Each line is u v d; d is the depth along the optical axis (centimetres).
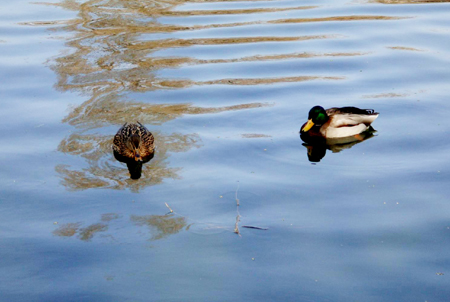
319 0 2420
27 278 808
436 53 1772
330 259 841
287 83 1576
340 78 1606
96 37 1953
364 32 1981
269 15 2209
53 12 2255
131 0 2441
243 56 1783
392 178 1082
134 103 1458
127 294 771
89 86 1562
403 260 835
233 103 1455
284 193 1034
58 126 1334
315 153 1201
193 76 1633
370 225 924
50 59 1756
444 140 1231
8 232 920
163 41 1923
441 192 1023
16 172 1122
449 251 853
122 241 892
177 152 1205
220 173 1112
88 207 998
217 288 782
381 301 755
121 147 1207
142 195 1037
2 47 1862
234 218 953
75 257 853
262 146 1229
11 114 1395
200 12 2258
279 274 809
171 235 905
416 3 2320
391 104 1429
